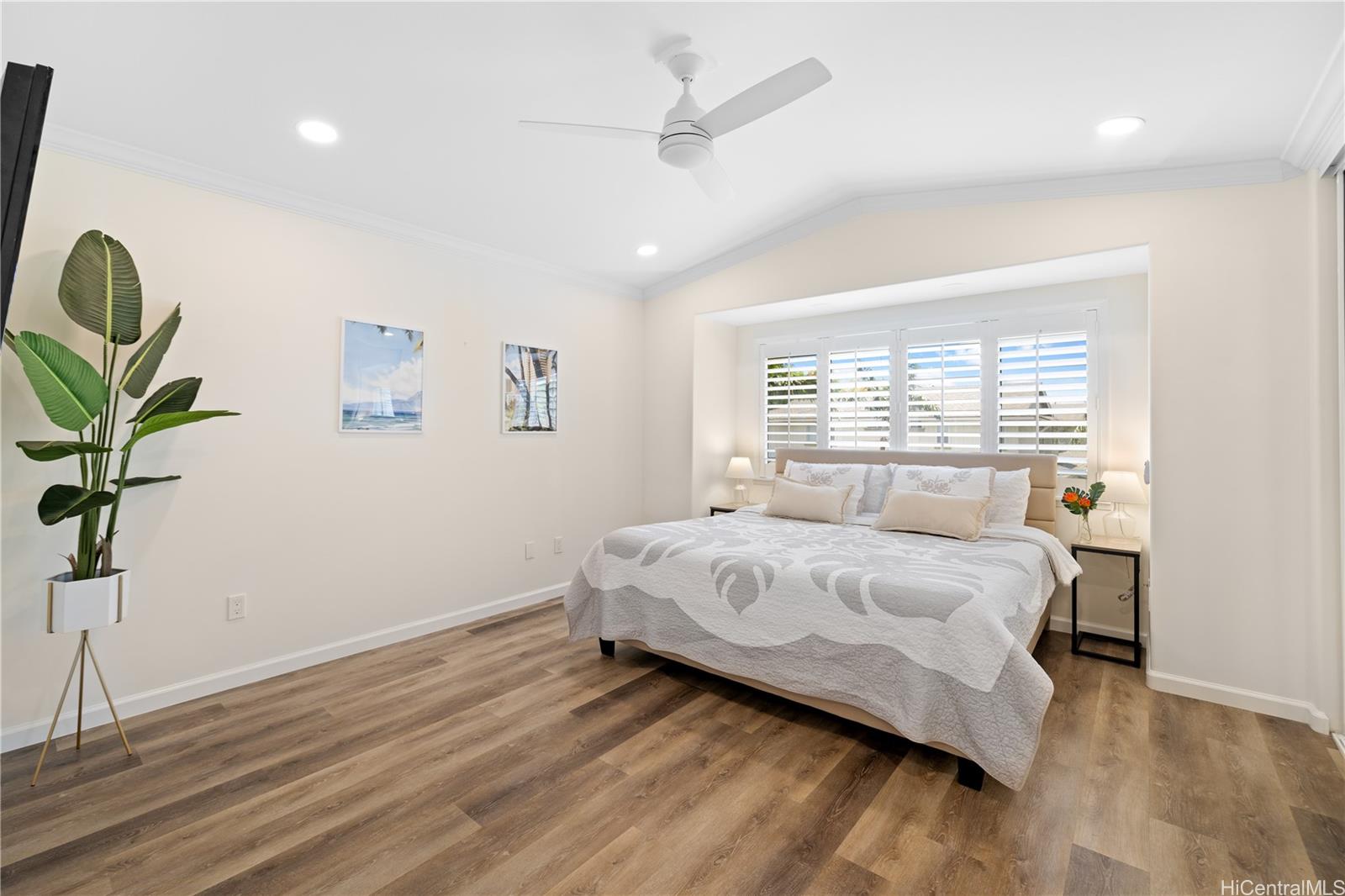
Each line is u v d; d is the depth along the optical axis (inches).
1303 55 76.5
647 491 197.0
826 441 185.0
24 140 50.8
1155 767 85.2
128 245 98.9
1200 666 107.7
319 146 101.7
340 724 97.6
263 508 114.7
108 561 88.8
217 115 91.0
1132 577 137.3
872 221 145.8
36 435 91.4
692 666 114.7
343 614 126.5
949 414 161.5
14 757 87.0
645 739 93.1
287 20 72.3
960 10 73.8
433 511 142.3
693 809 75.6
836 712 93.0
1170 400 109.7
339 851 67.7
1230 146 99.9
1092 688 112.8
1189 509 108.1
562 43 79.0
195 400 106.0
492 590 155.6
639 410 197.0
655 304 194.7
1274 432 101.6
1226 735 94.3
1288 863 65.6
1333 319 96.6
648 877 64.0
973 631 79.9
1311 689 99.0
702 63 83.3
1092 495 134.0
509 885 62.7
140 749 89.5
